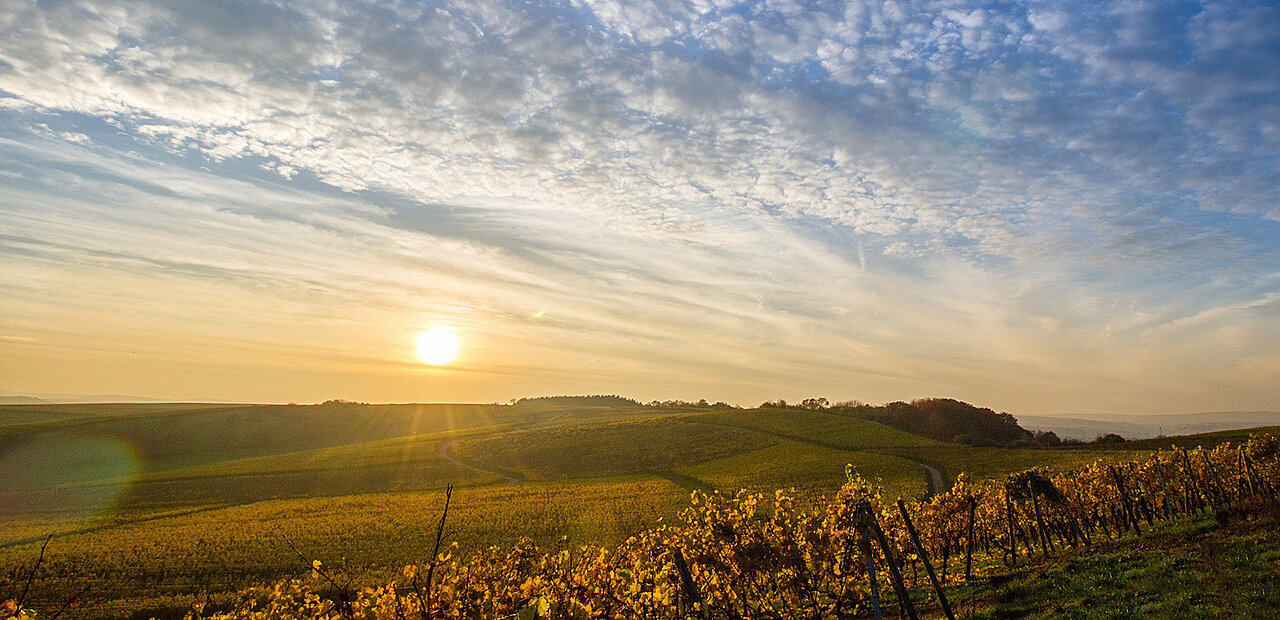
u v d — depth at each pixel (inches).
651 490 2479.1
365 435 4891.7
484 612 319.0
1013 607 505.7
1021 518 858.1
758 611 435.8
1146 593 465.1
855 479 497.7
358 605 301.4
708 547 417.4
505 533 1723.7
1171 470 962.1
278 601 403.5
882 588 687.1
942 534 860.0
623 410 6692.9
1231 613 393.7
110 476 3282.5
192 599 1143.6
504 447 3818.9
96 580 1299.2
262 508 2374.5
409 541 1652.3
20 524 2149.4
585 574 366.6
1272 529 589.3
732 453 3417.8
